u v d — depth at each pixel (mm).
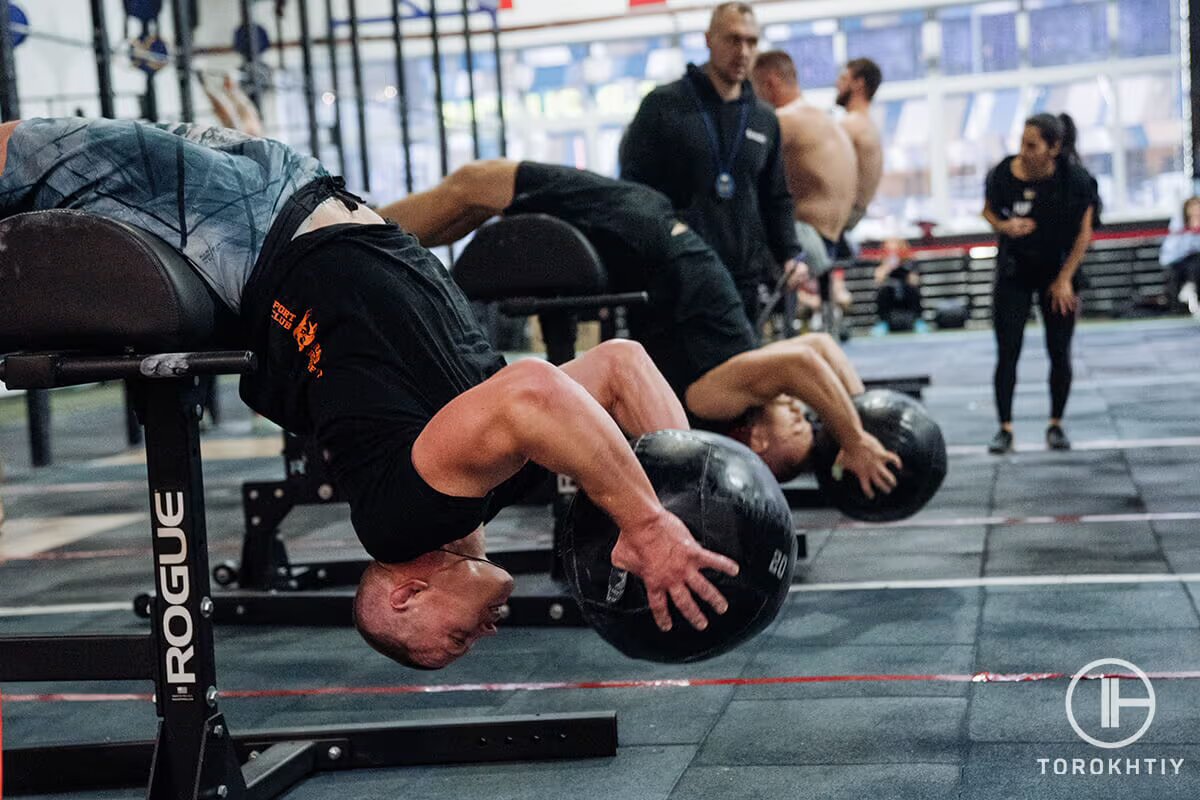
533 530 5164
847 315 15445
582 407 1930
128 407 8688
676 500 2064
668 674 3180
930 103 16781
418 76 16812
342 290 2125
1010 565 4066
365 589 2250
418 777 2611
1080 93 16438
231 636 3848
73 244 2084
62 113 8844
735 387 3756
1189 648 3092
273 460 7812
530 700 3039
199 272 2162
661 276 3846
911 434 3750
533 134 17406
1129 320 14680
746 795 2379
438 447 1952
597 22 16344
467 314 2295
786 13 16641
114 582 4664
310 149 10328
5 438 9820
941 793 2326
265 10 12125
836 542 4602
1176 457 5891
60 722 3076
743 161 4879
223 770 2314
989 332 14656
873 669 3094
